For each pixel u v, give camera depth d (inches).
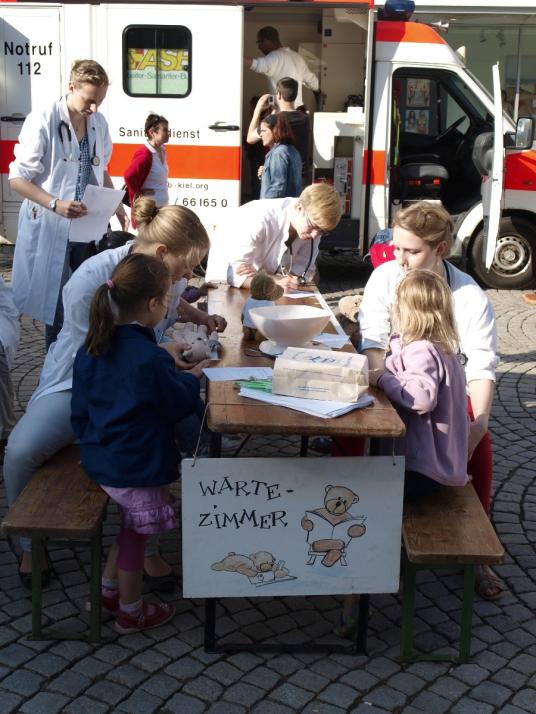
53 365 148.8
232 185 368.5
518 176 371.6
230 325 167.3
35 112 211.2
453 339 132.6
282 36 419.5
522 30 430.3
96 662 129.7
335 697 123.5
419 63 370.0
